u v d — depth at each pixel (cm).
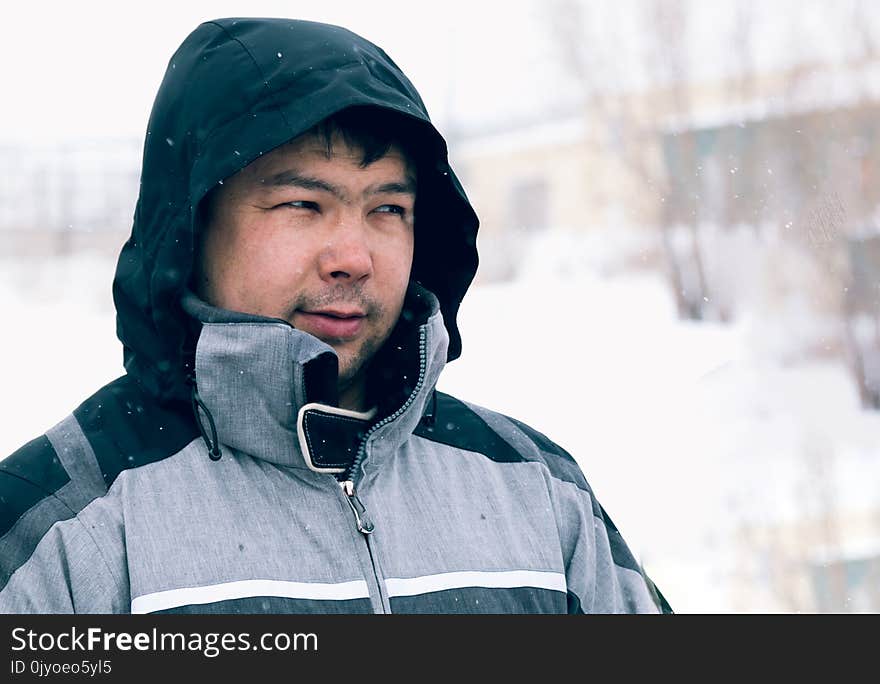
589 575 415
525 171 3875
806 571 1518
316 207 366
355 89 366
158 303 369
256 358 353
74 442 363
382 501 378
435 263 445
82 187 3262
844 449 1834
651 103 3550
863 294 2388
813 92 3216
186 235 365
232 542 347
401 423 384
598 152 3650
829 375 2155
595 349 2231
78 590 331
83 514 342
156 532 342
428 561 373
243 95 366
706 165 3272
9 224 2973
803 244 2608
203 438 368
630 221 3216
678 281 2652
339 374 371
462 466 408
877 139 3072
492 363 2109
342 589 354
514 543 393
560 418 1784
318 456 362
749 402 2005
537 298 2628
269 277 362
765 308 2481
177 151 378
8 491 348
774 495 1661
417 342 386
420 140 394
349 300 365
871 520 1622
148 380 379
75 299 2436
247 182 365
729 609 1405
